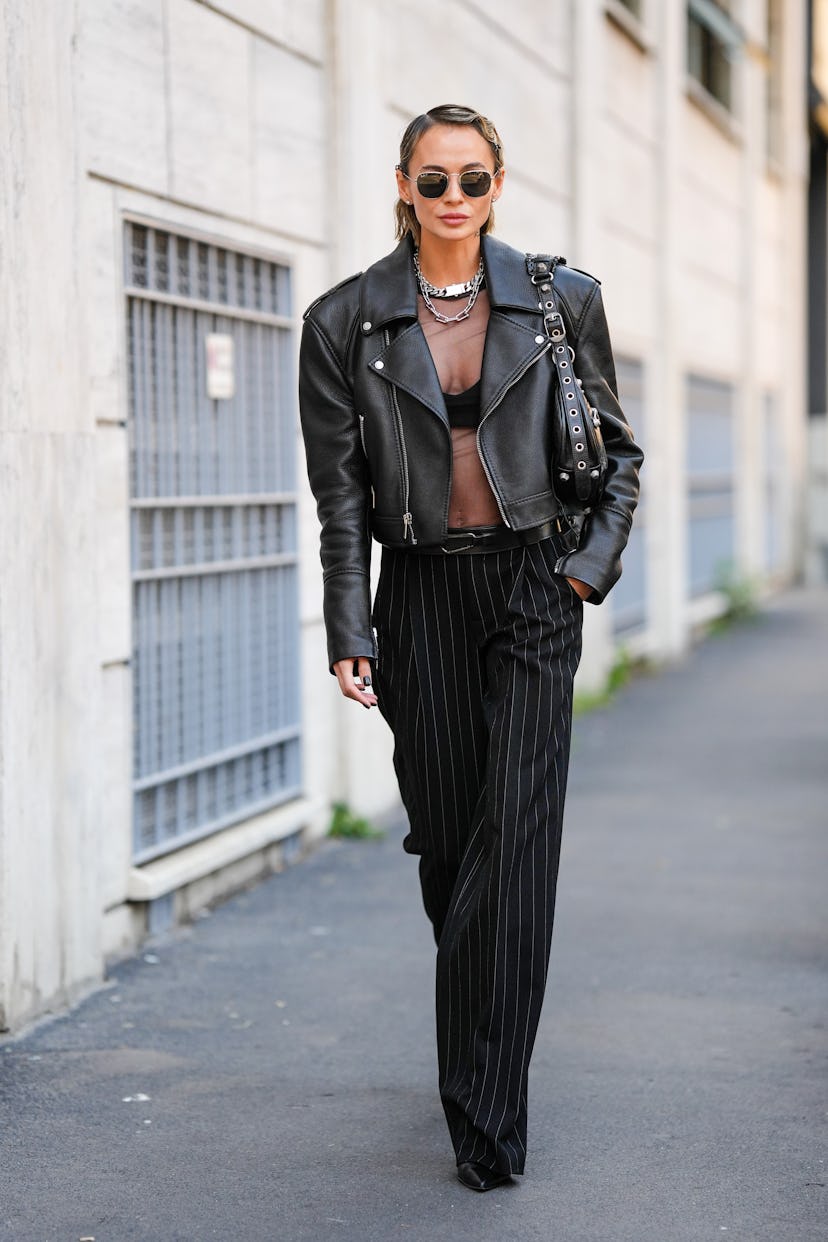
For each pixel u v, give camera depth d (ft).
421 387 16.72
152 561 27.25
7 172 21.16
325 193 33.94
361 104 34.27
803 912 29.19
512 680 17.07
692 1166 17.72
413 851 18.43
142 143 26.02
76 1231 15.99
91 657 23.66
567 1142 18.42
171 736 28.02
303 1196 16.87
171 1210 16.49
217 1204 16.65
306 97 32.89
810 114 110.42
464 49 42.88
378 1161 17.81
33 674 22.04
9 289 21.26
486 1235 15.93
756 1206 16.66
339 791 35.35
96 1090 19.97
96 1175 17.39
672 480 70.95
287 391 32.58
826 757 46.29
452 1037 17.16
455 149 16.58
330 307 17.21
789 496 109.81
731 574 87.76
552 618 17.16
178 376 28.07
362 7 34.12
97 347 24.71
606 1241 15.81
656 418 69.41
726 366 87.86
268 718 31.94
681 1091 20.11
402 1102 19.63
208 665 29.35
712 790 41.34
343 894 30.14
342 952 26.30
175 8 27.14
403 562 17.48
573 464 16.96
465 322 17.02
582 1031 22.50
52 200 22.39
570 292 17.17
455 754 17.61
